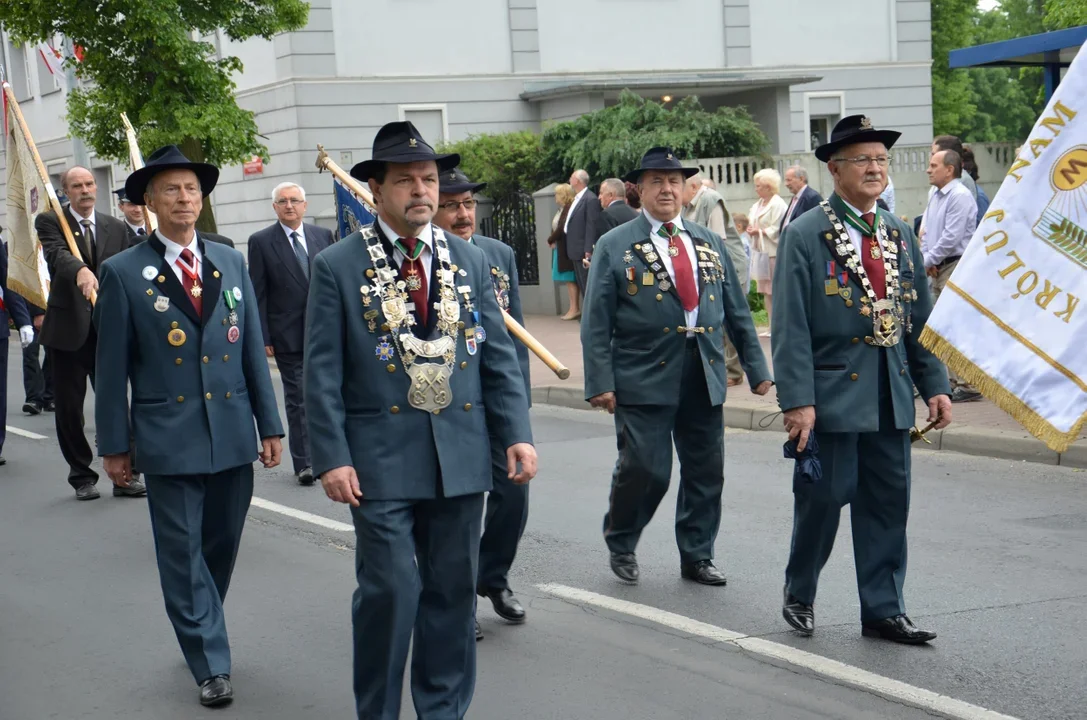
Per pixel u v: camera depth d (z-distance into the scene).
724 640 5.39
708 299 6.19
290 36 23.62
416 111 24.80
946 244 10.13
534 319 19.19
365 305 4.17
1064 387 4.44
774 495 8.03
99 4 18.02
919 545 6.71
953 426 9.27
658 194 6.19
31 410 13.27
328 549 7.25
